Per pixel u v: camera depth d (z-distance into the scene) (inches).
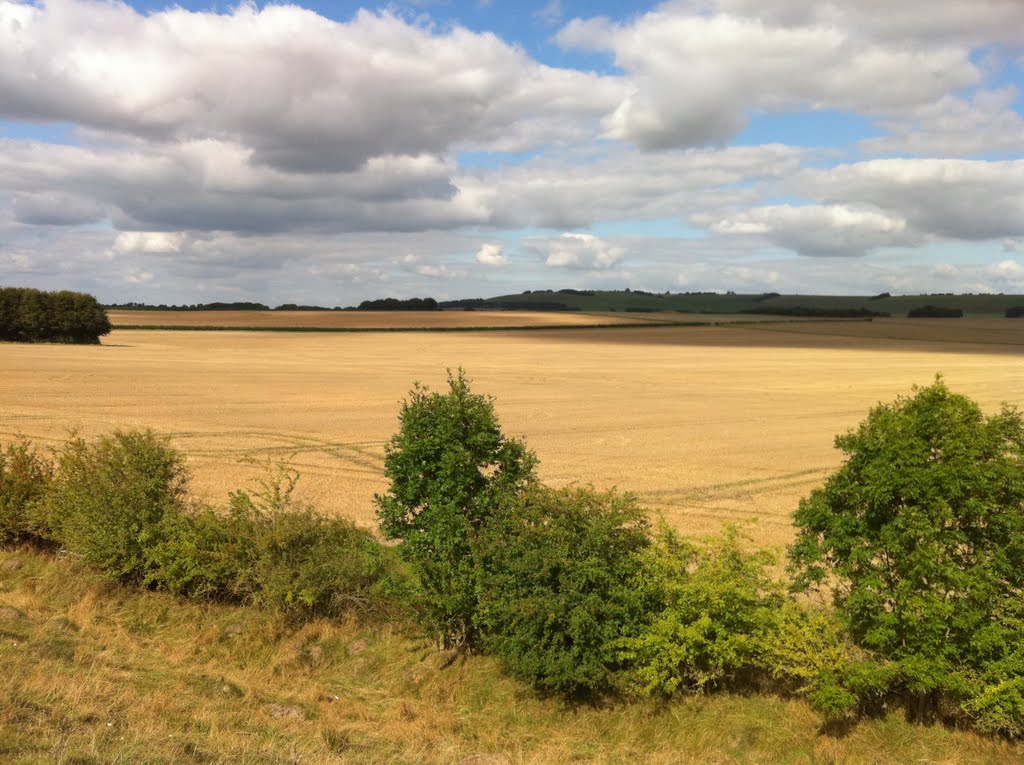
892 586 538.3
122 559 747.4
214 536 729.6
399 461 659.4
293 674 631.2
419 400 678.5
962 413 530.6
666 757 525.0
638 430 1941.4
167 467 806.5
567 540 585.9
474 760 493.7
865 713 555.8
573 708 591.8
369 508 1111.6
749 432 1923.0
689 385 2947.8
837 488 560.7
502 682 627.2
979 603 509.7
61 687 502.6
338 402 2309.3
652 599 596.7
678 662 565.0
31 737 404.5
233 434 1759.4
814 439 1829.5
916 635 516.1
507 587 596.7
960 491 508.7
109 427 1764.3
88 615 697.0
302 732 507.8
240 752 437.7
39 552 853.2
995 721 494.0
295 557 710.5
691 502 1224.2
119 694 515.8
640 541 618.8
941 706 551.8
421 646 676.7
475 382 2955.2
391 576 677.3
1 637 610.5
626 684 582.9
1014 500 519.2
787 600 599.8
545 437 1835.6
